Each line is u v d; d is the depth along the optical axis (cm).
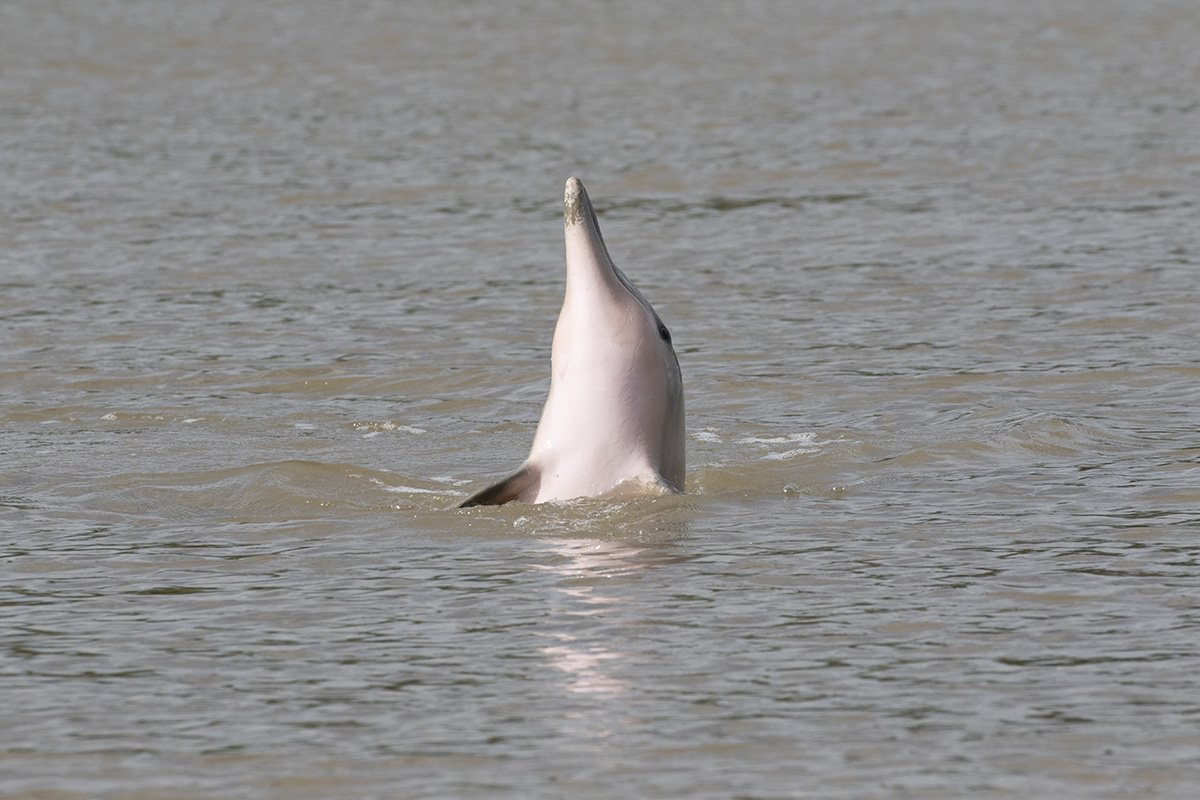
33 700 2697
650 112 13912
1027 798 2288
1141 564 3388
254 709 2647
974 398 5416
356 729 2558
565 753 2453
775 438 4884
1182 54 16750
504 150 12275
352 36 19062
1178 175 10444
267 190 10700
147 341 6681
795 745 2473
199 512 3994
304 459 4644
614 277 3988
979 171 10888
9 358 6359
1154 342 6244
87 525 3862
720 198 10319
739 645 2914
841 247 8656
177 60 17300
